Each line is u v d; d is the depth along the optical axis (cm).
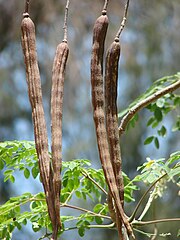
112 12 955
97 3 945
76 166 378
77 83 994
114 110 277
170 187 931
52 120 273
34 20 917
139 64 1066
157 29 1034
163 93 355
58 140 271
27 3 289
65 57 282
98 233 1037
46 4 912
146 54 1059
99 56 279
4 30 927
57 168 267
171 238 920
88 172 395
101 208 397
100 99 277
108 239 1033
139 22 1022
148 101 353
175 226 927
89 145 1052
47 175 272
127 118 350
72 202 984
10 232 379
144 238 921
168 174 328
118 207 269
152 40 1042
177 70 1056
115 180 272
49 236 408
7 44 987
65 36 285
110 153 275
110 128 276
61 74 279
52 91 277
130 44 1052
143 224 348
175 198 931
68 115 1025
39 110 279
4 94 1069
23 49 286
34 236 1024
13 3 917
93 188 400
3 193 1074
